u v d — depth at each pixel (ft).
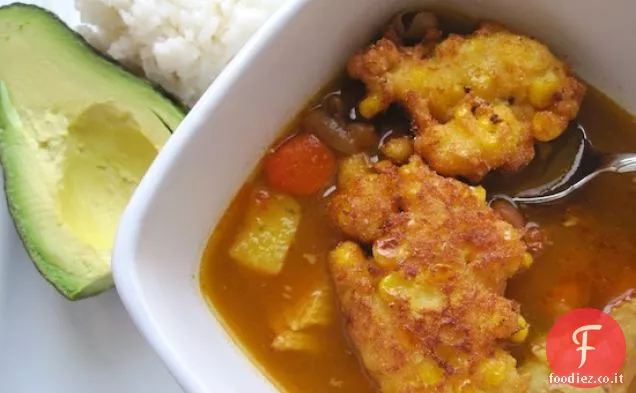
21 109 1.00
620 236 0.99
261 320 0.97
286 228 0.97
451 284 0.89
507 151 0.96
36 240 0.97
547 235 0.99
